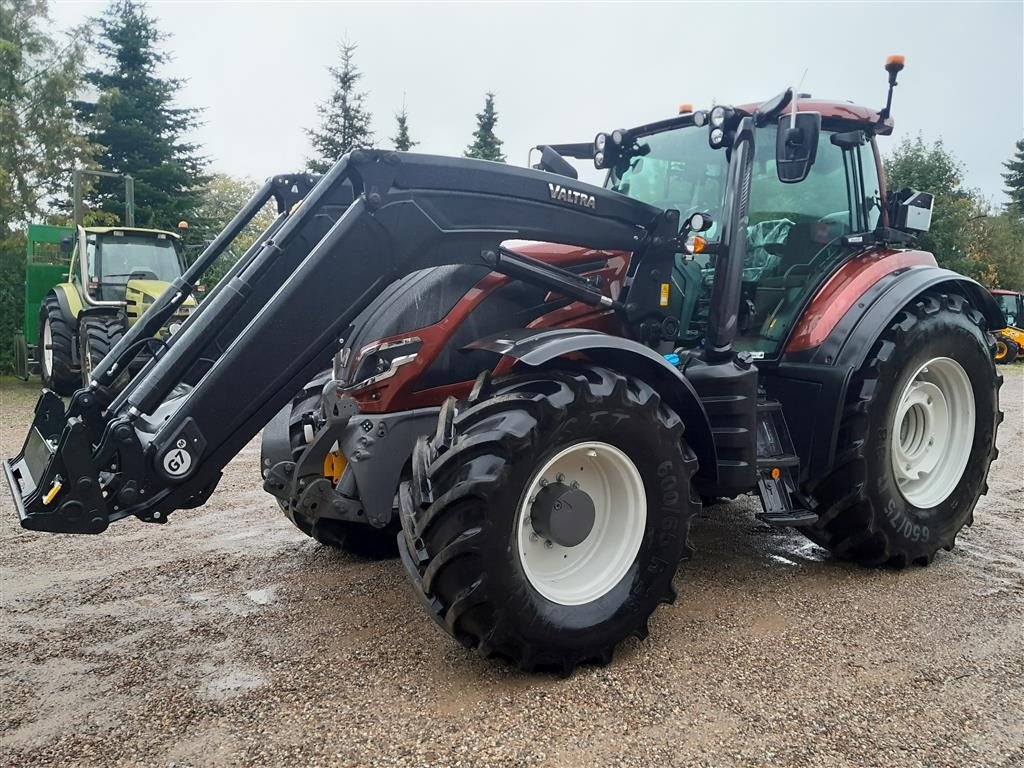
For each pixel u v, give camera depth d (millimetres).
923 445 4125
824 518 3807
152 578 3766
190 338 2660
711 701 2600
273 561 4023
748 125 3467
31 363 12797
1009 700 2621
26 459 2975
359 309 2824
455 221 2949
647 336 3586
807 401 3758
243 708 2533
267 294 3445
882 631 3162
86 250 10961
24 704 2564
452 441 2695
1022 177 44344
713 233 3838
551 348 2758
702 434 3205
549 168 4355
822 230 4078
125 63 25703
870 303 3805
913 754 2309
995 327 4508
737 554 4168
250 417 2723
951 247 24984
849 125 4129
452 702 2576
